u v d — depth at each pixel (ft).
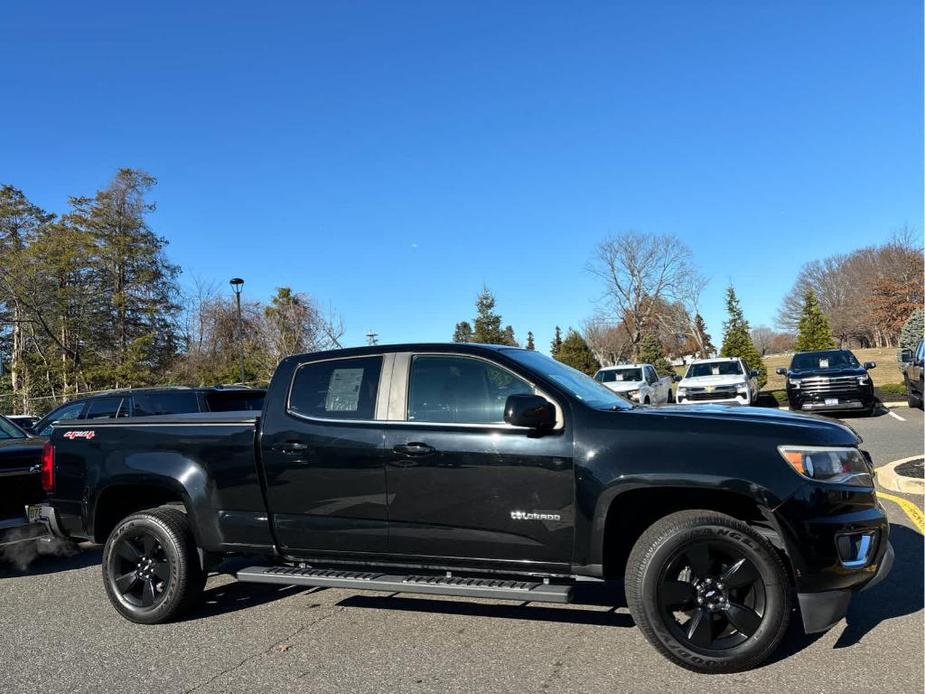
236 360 127.13
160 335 140.87
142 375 125.08
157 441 16.52
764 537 12.05
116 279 135.13
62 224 130.41
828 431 12.42
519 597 12.81
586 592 17.12
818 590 11.71
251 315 139.23
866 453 12.94
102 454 17.08
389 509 14.08
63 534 17.84
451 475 13.60
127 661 13.84
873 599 15.23
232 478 15.53
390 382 14.78
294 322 106.83
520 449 13.19
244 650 14.16
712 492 12.64
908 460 30.81
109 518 17.67
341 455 14.51
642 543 12.36
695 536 12.06
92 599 18.42
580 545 12.75
